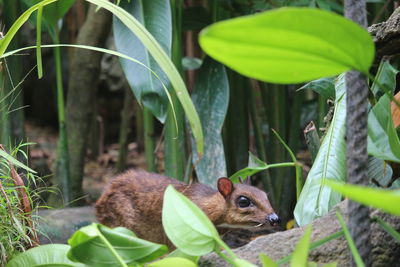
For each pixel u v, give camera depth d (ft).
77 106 22.53
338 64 5.64
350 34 5.31
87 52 22.21
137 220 15.39
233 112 18.97
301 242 6.53
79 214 17.87
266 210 14.74
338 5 17.56
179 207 7.68
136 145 31.40
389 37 11.73
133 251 8.05
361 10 6.40
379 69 11.79
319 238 8.84
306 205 10.41
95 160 29.71
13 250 10.66
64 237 16.11
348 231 7.12
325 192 10.34
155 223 15.23
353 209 6.60
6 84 16.60
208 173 16.46
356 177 6.52
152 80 14.64
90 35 22.27
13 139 16.99
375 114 9.73
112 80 30.94
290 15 4.96
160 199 15.08
